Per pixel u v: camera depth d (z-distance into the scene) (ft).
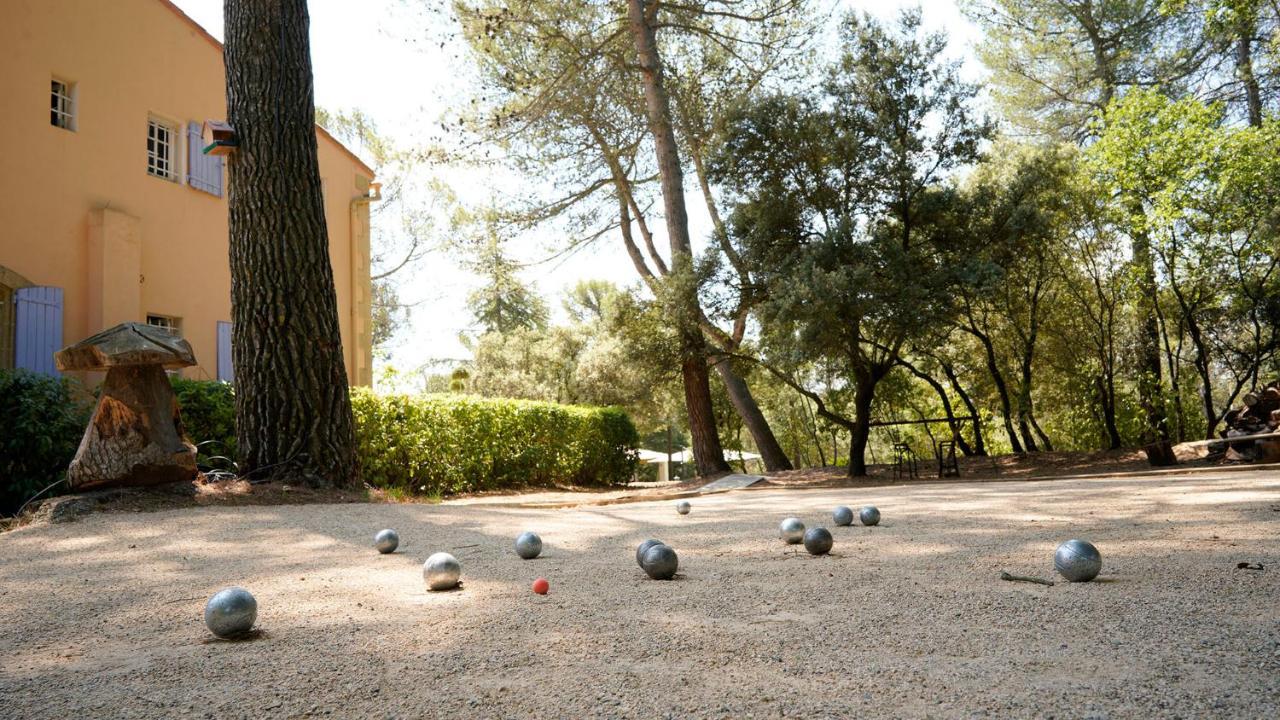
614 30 60.70
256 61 28.66
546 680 6.95
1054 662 6.95
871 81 47.60
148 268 43.09
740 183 50.65
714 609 9.69
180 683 7.25
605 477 61.11
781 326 45.96
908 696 6.20
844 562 13.10
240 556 15.51
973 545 14.42
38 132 38.06
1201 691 6.04
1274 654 6.88
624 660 7.50
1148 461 47.34
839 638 8.06
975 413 60.23
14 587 12.91
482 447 48.19
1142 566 11.44
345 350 58.08
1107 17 67.05
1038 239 48.14
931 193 47.03
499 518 22.63
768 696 6.32
